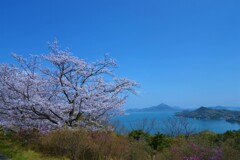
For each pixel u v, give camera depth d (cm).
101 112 1434
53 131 1251
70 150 1130
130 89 1495
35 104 1281
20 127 1401
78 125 1372
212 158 1055
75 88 1359
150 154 1282
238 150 1124
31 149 1221
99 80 1447
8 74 1327
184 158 1088
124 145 1170
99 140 1166
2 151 1154
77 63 1390
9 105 1320
